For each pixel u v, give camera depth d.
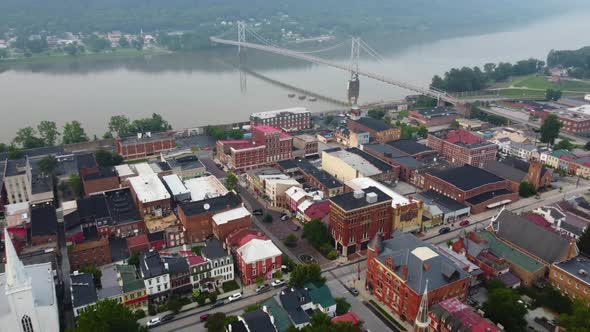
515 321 151.50
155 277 165.88
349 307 163.38
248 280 177.88
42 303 140.50
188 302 168.50
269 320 146.38
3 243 190.75
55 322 141.12
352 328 134.25
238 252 181.62
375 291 174.00
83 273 168.62
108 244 189.25
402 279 158.75
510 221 197.00
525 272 176.62
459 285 159.25
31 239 192.88
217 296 172.50
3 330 135.88
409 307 157.38
